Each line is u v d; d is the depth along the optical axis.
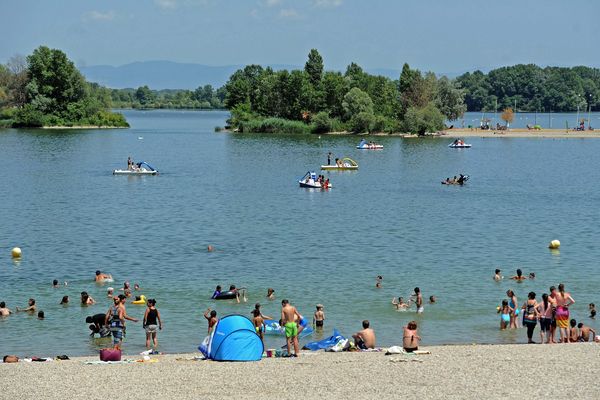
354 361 77.94
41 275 130.12
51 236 164.12
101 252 148.12
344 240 161.25
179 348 93.50
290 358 80.56
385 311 109.50
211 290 120.44
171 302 113.94
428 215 196.50
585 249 153.12
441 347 87.38
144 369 75.19
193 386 68.38
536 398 64.44
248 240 160.62
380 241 160.38
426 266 137.00
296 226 178.62
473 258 144.00
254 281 126.00
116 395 66.06
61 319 105.62
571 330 92.62
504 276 129.75
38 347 94.25
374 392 66.25
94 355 90.69
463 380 69.81
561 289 91.38
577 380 69.69
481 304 113.00
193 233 168.38
